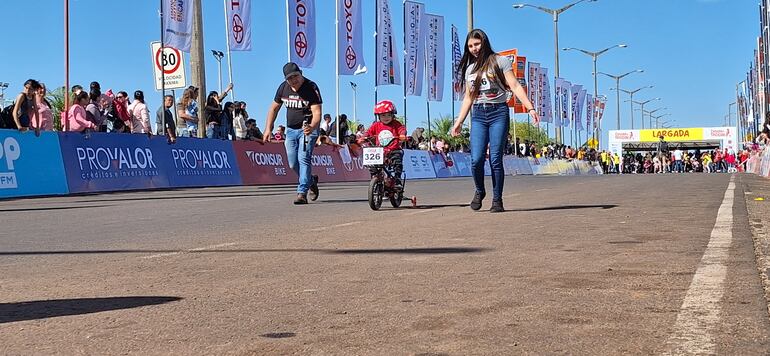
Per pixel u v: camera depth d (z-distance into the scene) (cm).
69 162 1488
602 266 441
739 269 414
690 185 1539
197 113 2030
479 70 836
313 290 391
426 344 279
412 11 3180
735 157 6394
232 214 928
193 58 2152
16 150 1381
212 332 304
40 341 295
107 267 488
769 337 275
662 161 6744
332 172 2355
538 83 4881
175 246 598
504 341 280
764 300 335
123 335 302
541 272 427
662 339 277
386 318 322
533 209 883
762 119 3431
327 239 620
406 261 484
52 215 941
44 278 448
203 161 1884
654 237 571
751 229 621
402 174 1040
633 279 396
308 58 2459
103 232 725
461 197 1241
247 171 2045
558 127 5369
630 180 2022
